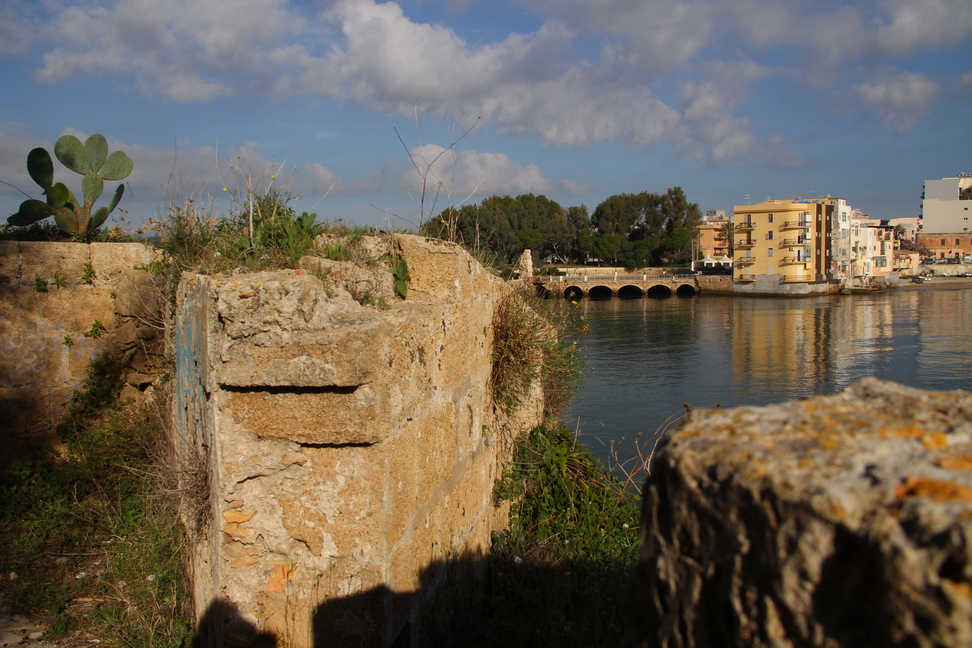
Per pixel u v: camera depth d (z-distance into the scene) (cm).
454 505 423
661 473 157
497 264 672
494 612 450
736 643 128
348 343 299
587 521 578
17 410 663
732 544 131
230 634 320
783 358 3319
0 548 525
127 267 719
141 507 575
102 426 682
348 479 316
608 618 431
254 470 320
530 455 617
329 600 319
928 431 134
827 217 8400
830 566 115
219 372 311
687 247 9981
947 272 10462
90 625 436
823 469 125
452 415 421
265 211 474
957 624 95
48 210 736
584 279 7750
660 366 3153
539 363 617
